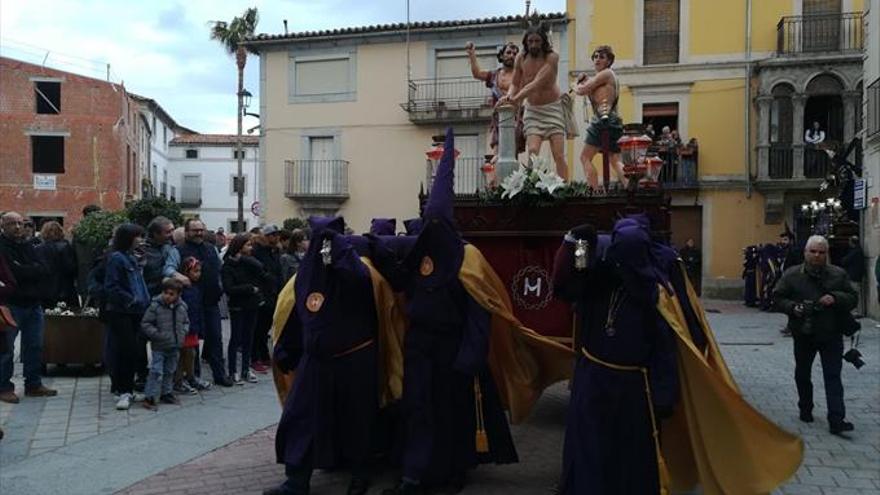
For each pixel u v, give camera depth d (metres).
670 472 4.57
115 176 32.84
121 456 5.62
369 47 24.12
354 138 24.42
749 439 4.35
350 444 4.86
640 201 5.57
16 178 31.98
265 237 9.10
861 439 6.27
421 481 4.77
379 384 5.07
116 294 7.02
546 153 7.55
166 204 11.12
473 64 7.99
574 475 4.20
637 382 4.13
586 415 4.16
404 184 24.08
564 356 5.46
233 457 5.64
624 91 21.94
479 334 4.75
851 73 20.27
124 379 7.22
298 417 4.85
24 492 4.84
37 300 7.46
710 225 21.53
